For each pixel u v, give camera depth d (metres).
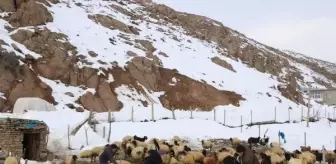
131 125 35.09
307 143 37.12
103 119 37.91
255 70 70.38
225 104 51.59
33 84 42.25
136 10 79.50
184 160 22.58
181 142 29.52
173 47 64.56
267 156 20.94
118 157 24.95
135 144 26.17
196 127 37.31
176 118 41.75
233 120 45.88
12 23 50.72
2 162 21.86
